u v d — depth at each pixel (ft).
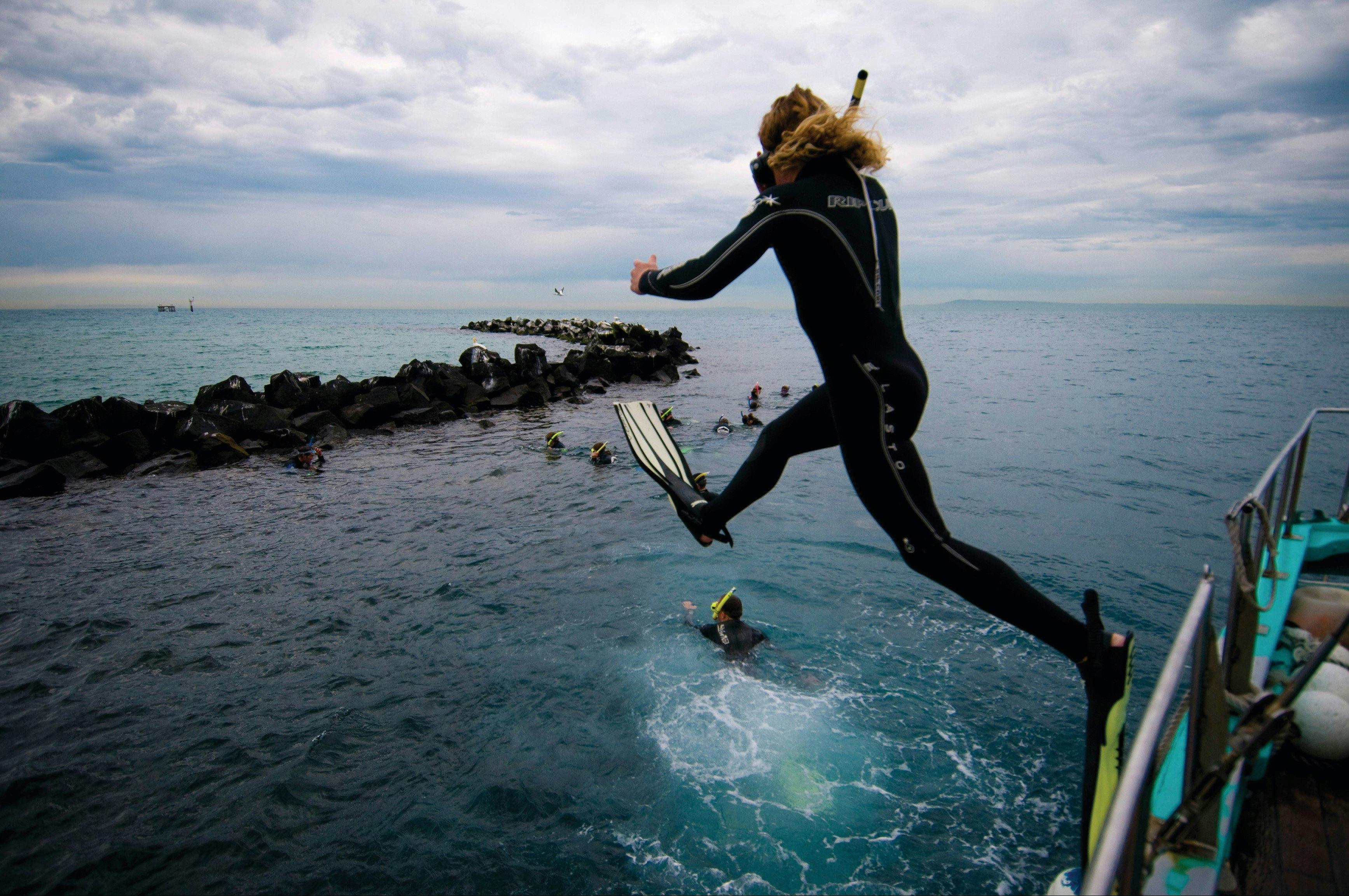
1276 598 13.38
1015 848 15.93
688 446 59.52
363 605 29.17
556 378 100.48
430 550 35.42
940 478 48.49
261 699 22.52
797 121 6.09
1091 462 53.78
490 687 22.77
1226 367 139.85
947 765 18.57
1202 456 55.93
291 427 65.62
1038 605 5.89
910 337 300.81
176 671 24.35
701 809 17.20
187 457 56.29
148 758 19.75
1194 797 7.34
